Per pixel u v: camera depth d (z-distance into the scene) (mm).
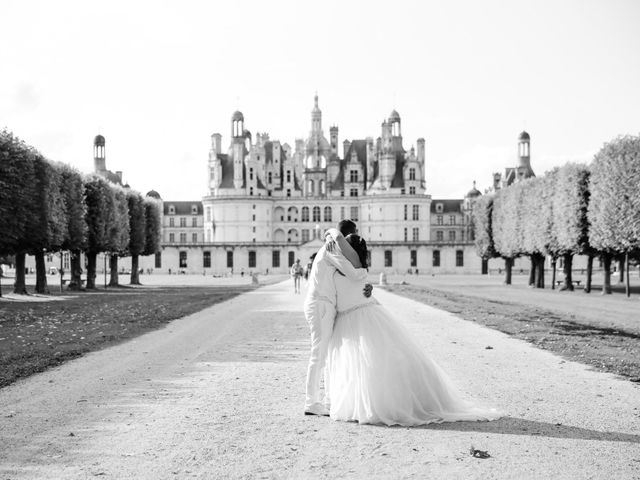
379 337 10109
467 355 16922
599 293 53844
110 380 13578
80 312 30422
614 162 46656
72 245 54750
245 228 151000
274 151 162125
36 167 47438
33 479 7527
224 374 14234
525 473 7641
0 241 44031
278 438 9141
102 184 59656
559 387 12688
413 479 7484
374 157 159875
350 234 10914
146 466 7965
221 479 7516
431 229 170750
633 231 44969
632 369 14414
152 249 79125
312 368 10539
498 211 76750
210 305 36062
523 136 151250
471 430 9477
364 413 9852
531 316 27625
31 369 14508
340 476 7598
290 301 39938
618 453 8367
